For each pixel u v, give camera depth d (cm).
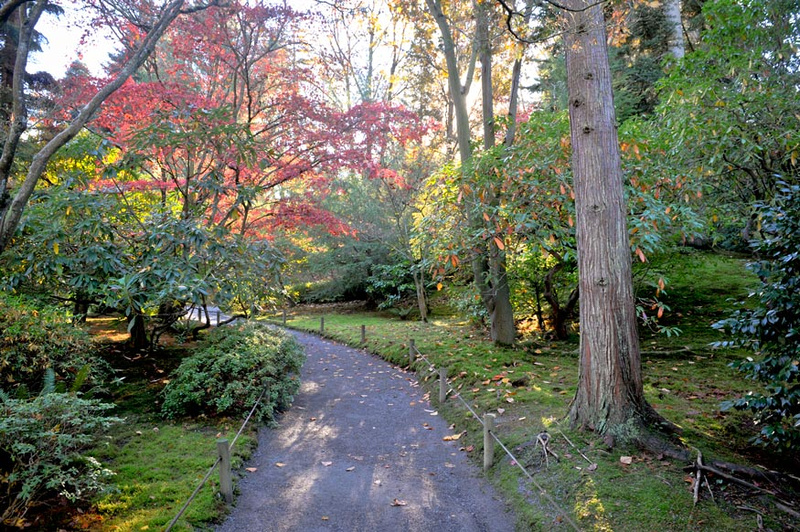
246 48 829
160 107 780
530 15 734
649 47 1322
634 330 441
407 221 1447
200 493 395
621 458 397
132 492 390
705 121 605
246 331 749
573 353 812
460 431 572
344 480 459
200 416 585
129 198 830
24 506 347
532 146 731
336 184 1083
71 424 376
